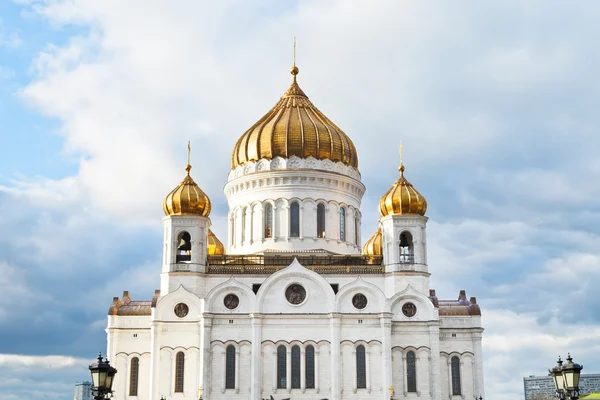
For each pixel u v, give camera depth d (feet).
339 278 326.85
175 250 327.26
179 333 317.83
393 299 321.32
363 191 382.42
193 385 312.71
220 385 310.45
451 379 332.80
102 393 143.95
